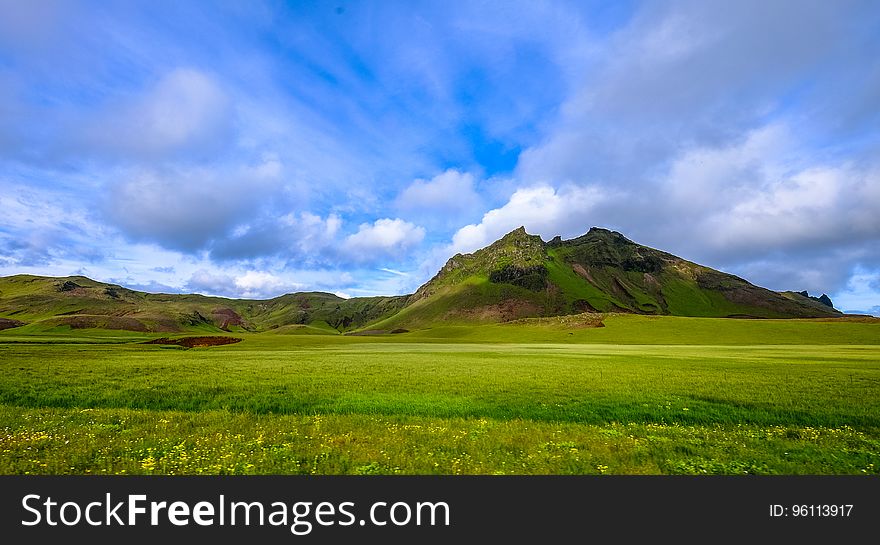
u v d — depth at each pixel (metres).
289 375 37.91
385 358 59.12
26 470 13.17
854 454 15.51
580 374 39.53
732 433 18.70
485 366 47.50
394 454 14.76
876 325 142.88
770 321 157.50
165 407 24.69
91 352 63.22
